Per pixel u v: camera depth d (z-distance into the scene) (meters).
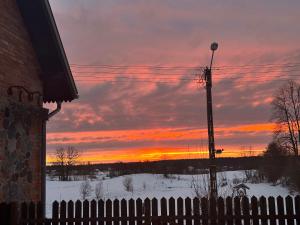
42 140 11.09
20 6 10.55
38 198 10.73
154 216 8.83
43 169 10.98
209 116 23.28
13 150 9.77
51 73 11.34
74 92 11.59
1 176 9.24
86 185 56.56
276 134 68.19
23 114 10.24
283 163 65.69
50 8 10.58
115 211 8.85
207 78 23.48
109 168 86.31
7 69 9.77
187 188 54.81
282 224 8.73
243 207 8.84
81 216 8.82
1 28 9.66
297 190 53.94
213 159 22.81
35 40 11.04
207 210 8.86
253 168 72.44
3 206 8.31
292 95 66.81
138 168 81.38
